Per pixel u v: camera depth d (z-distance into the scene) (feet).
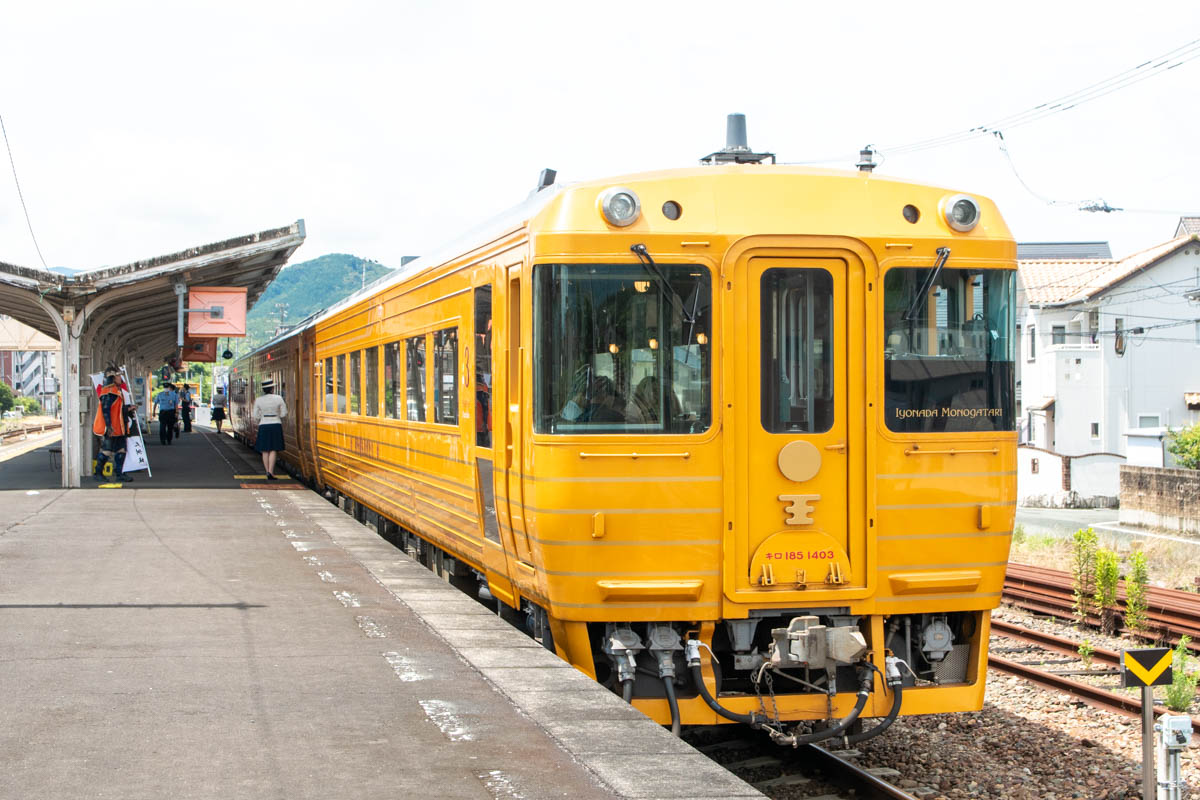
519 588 23.32
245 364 103.19
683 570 20.13
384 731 16.26
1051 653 34.30
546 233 20.29
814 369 20.52
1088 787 22.09
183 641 21.93
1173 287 121.39
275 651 21.17
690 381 20.21
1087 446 123.54
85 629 22.90
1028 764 23.50
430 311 30.83
